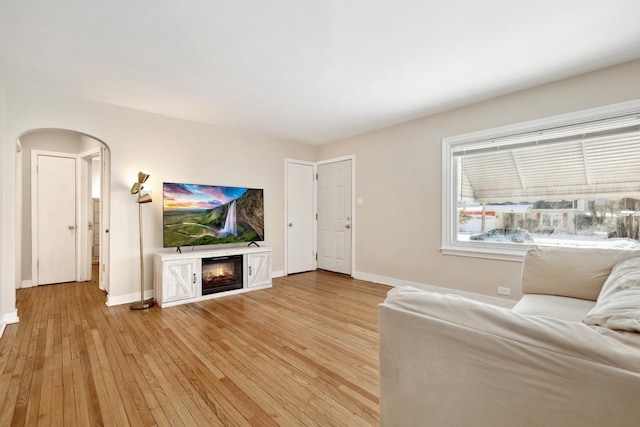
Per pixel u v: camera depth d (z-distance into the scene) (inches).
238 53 93.4
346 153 194.5
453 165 144.2
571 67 101.8
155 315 121.6
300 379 75.2
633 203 101.3
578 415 28.6
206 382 73.7
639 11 72.9
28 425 58.8
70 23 78.0
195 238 151.7
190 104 135.7
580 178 111.7
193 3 70.9
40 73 105.3
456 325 37.4
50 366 80.9
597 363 27.9
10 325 109.8
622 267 68.0
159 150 147.6
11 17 75.0
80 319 116.8
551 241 118.7
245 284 157.6
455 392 37.4
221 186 162.1
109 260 134.8
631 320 31.0
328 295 150.8
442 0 70.1
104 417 61.2
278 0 69.9
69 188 181.0
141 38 85.0
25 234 167.9
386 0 70.1
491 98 128.6
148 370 79.1
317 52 93.0
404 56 95.1
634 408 25.9
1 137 107.3
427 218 151.7
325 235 211.0
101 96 125.9
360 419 60.7
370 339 98.9
